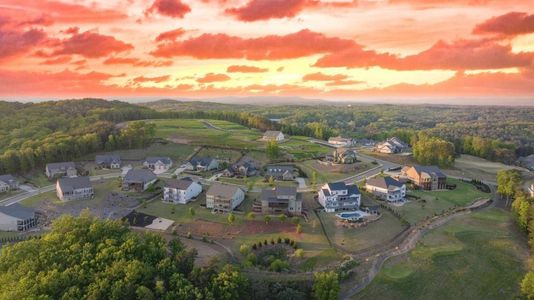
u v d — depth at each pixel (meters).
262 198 110.44
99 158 161.62
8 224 104.19
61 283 64.94
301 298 72.62
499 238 96.44
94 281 66.19
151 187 130.75
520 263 86.81
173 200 121.31
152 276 69.88
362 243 92.69
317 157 174.62
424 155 166.25
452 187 135.25
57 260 70.81
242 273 75.88
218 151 178.75
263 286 75.00
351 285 76.56
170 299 65.56
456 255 87.88
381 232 98.00
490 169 168.50
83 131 186.12
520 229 101.06
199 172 153.75
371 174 150.38
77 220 83.44
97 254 71.75
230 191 114.75
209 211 113.00
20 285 62.69
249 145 189.12
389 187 120.56
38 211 116.44
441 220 105.81
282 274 79.31
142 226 104.00
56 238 77.06
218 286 69.31
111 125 199.38
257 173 151.25
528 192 122.88
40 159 155.88
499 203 123.00
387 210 112.19
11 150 154.62
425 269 82.12
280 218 104.44
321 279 71.88
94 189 133.62
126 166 162.88
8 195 129.88
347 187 114.00
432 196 125.50
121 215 111.50
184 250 78.88
